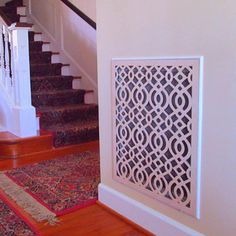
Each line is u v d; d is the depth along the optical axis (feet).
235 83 4.62
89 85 15.15
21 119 11.28
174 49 5.44
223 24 4.66
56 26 16.56
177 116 5.50
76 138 12.58
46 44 17.06
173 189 5.80
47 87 14.64
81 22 14.88
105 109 7.23
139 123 6.35
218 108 4.88
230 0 4.54
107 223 6.79
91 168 10.02
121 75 6.63
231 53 4.62
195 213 5.41
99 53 7.16
